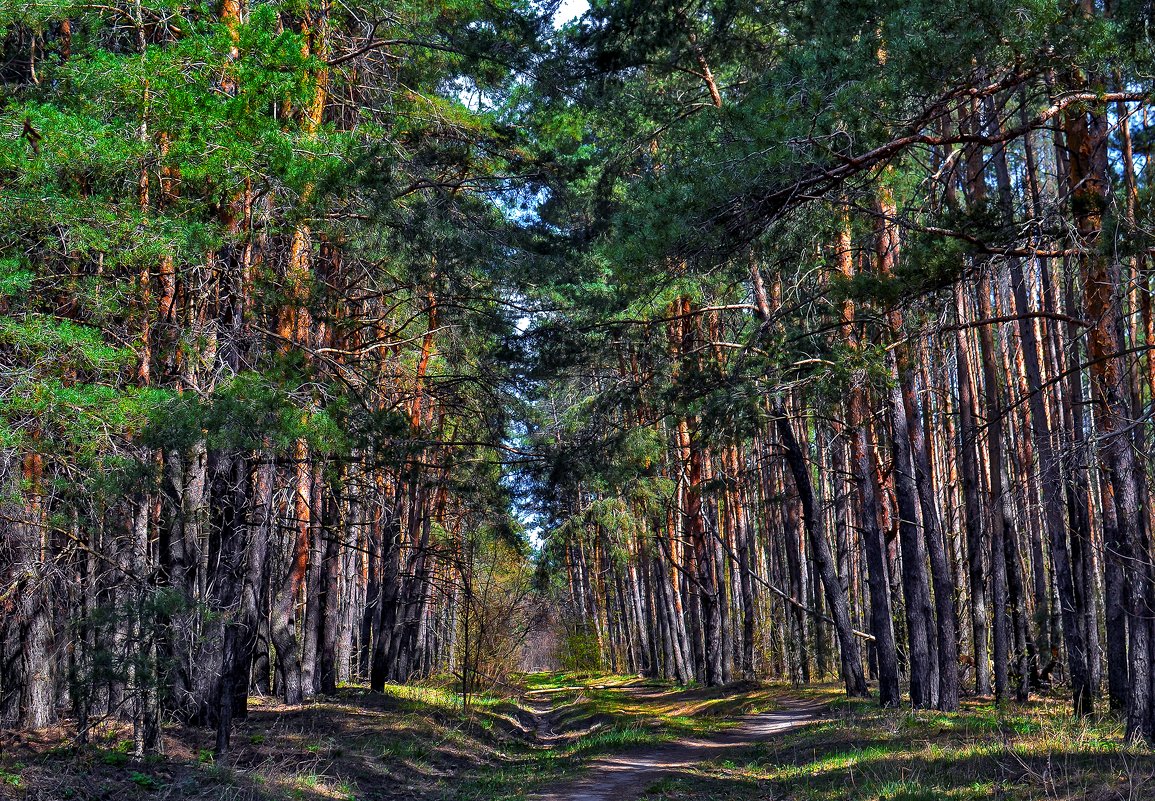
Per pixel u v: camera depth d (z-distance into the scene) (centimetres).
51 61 1429
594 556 5403
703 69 1944
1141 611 1098
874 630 2114
